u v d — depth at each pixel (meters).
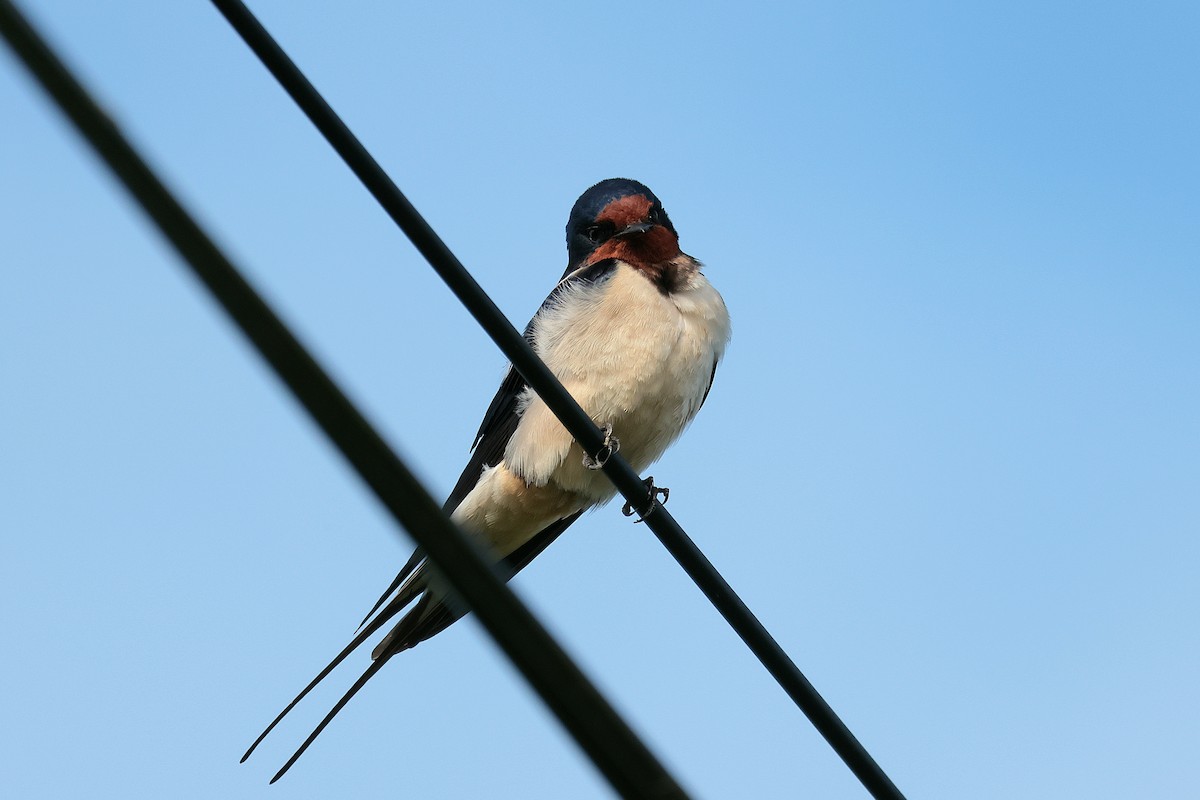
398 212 7.39
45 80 3.11
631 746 4.12
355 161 7.11
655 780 4.13
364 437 3.65
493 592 3.96
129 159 3.21
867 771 8.77
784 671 8.94
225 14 6.50
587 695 4.08
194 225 3.30
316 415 3.56
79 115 3.15
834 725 8.77
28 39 3.06
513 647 4.00
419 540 3.81
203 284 3.34
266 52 6.64
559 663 4.04
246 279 3.37
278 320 3.43
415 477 3.78
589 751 4.10
